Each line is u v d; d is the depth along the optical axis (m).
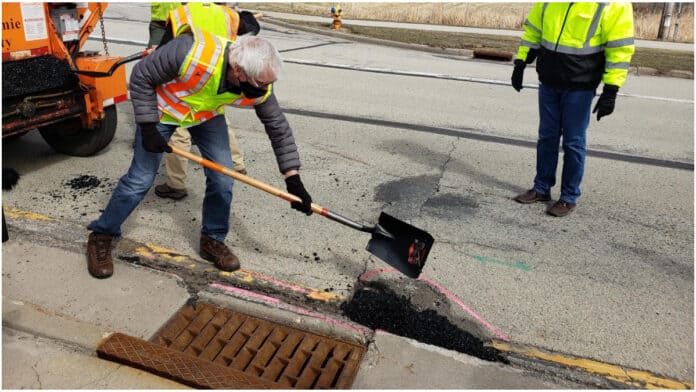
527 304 3.27
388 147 5.78
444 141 6.04
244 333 2.95
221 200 3.24
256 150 5.49
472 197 4.71
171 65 2.66
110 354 2.62
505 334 3.01
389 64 10.17
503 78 9.38
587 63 4.01
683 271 3.73
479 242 3.96
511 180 5.11
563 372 2.74
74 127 4.84
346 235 3.95
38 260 3.36
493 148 5.90
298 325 2.99
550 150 4.46
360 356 2.80
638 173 5.41
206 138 3.13
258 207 4.28
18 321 2.83
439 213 4.39
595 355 2.88
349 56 10.78
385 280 3.42
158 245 3.64
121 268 3.33
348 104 7.24
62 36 4.40
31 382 2.47
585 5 3.88
